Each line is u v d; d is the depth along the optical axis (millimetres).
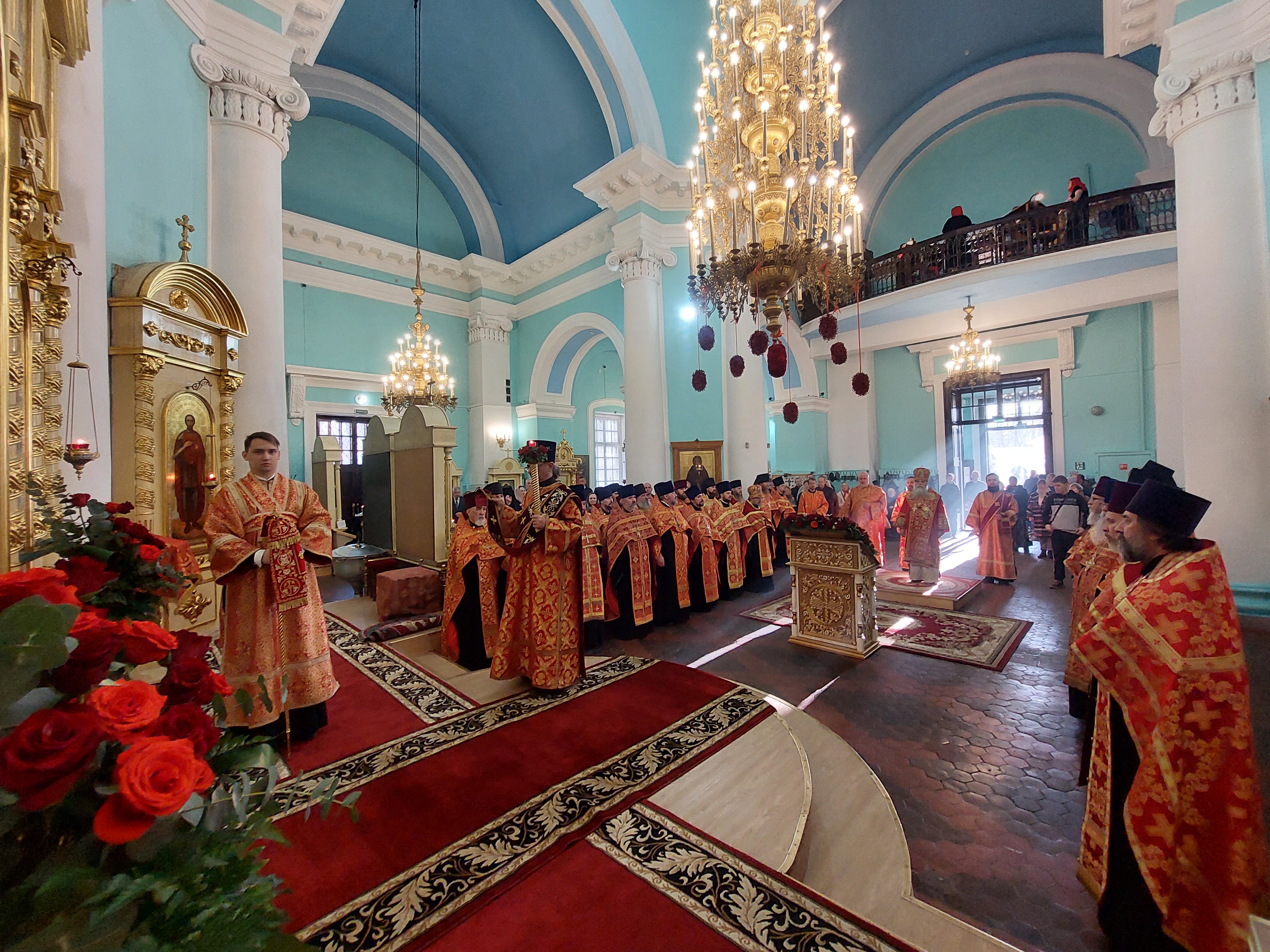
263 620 2631
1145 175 10023
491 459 13703
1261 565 4492
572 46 8969
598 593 4883
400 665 3889
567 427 14477
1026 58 11258
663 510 5801
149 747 771
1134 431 10672
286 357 11102
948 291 9852
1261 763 2551
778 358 3990
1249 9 4562
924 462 13336
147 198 4012
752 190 4062
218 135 4746
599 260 11945
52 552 1297
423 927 1576
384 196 12648
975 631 5164
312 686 2715
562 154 11273
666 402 10008
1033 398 11852
